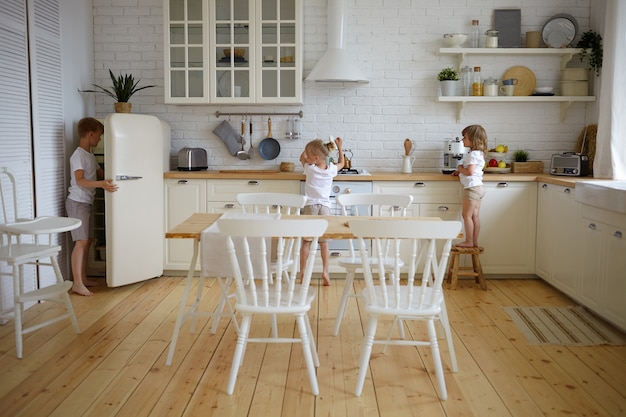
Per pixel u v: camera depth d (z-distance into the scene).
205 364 3.59
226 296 3.93
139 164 5.29
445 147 5.86
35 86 4.82
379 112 6.09
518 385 3.33
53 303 4.87
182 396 3.16
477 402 3.12
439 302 3.19
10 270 4.48
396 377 3.44
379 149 6.12
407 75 6.05
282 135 6.12
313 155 5.23
